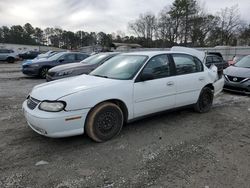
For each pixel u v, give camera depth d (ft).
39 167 10.71
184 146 13.04
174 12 222.28
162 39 239.91
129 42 281.54
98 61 30.71
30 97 13.39
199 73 18.35
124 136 14.24
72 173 10.27
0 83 35.47
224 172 10.44
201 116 18.47
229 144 13.42
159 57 15.97
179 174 10.26
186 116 18.37
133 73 14.51
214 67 21.36
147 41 266.57
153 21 263.08
